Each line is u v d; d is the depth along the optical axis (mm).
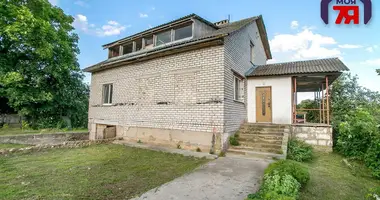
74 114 16859
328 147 7855
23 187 3705
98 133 11992
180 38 9625
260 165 5391
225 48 7348
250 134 7734
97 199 3240
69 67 15031
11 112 14570
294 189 3234
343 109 11188
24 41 11891
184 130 7906
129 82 10352
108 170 4969
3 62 12250
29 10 11477
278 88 9375
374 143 5816
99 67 11656
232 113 7836
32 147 7262
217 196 3365
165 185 3887
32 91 13125
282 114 9203
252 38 11352
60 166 5277
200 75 7664
